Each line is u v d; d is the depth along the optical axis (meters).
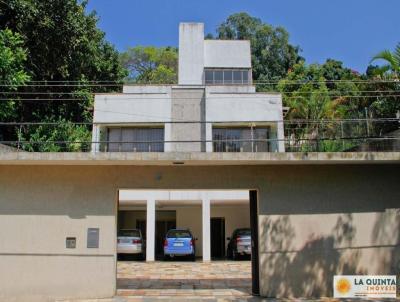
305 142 21.41
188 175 11.25
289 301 10.54
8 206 11.16
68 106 25.38
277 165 11.37
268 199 11.24
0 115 20.48
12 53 18.84
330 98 33.41
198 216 26.03
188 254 20.91
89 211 11.11
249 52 29.02
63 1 21.83
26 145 23.16
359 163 11.23
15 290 10.86
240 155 10.48
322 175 11.42
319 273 11.09
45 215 11.12
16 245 11.02
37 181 11.25
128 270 16.81
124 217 26.81
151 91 22.47
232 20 57.12
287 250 11.10
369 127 18.05
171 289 12.20
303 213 11.25
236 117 22.14
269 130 22.34
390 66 15.48
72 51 23.16
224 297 10.99
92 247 10.98
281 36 53.91
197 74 28.25
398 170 11.62
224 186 11.23
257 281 11.35
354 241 11.27
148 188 11.20
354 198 11.42
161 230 26.72
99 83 28.94
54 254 10.98
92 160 10.47
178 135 22.48
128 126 22.38
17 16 20.44
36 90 23.58
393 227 11.43
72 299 10.74
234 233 22.69
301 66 45.06
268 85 46.16
